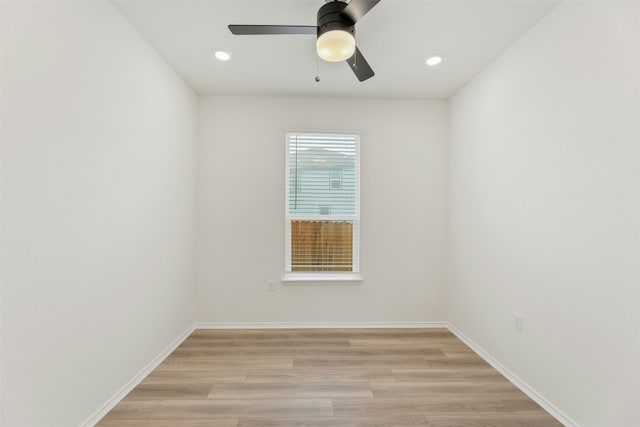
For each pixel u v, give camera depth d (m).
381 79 2.72
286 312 3.12
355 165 3.22
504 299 2.23
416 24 1.93
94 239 1.65
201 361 2.38
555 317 1.76
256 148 3.10
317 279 3.13
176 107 2.60
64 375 1.46
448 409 1.79
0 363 1.18
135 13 1.84
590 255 1.54
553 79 1.78
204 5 1.77
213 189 3.07
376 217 3.16
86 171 1.58
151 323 2.23
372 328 3.13
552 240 1.79
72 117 1.49
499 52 2.26
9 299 1.20
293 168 3.20
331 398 1.89
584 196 1.58
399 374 2.20
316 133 3.14
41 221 1.33
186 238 2.83
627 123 1.37
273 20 1.91
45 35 1.33
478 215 2.59
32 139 1.28
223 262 3.08
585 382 1.57
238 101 3.09
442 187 3.18
